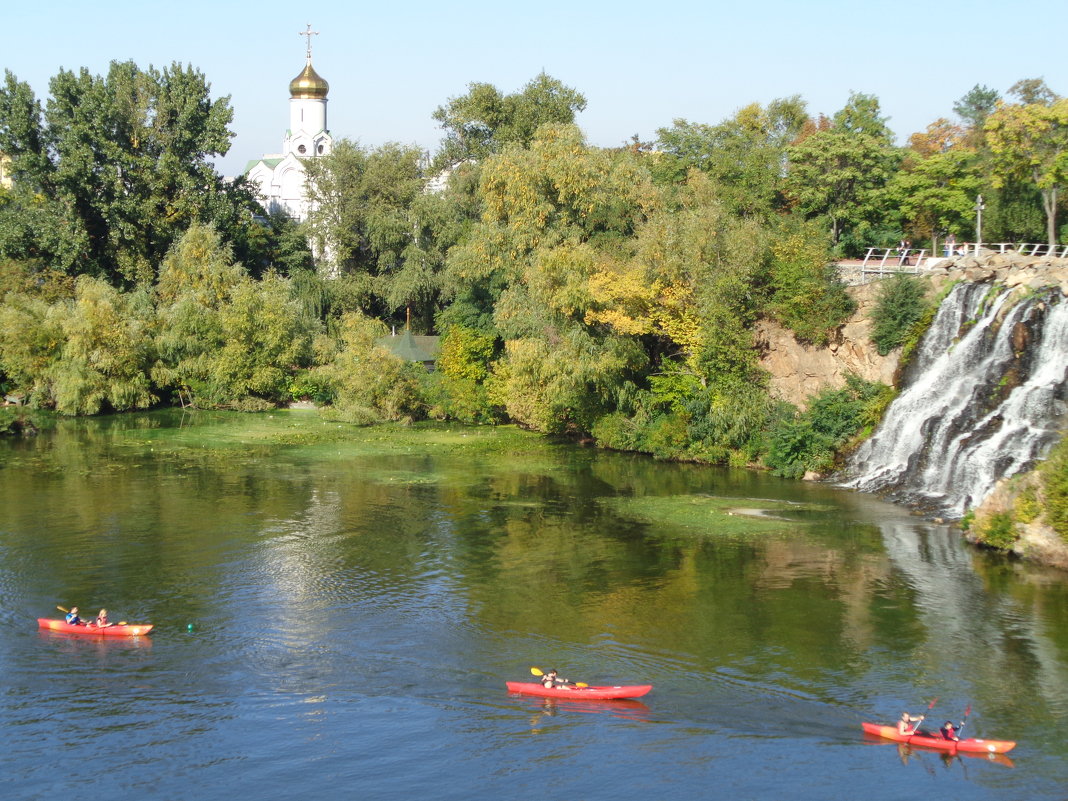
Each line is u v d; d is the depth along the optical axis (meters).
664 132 114.00
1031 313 59.44
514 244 88.19
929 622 40.22
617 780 28.52
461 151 130.88
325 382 100.88
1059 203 90.88
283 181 158.12
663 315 76.25
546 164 88.00
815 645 37.94
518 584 45.34
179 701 33.38
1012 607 41.84
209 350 104.31
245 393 103.75
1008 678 34.94
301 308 108.38
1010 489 50.59
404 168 128.00
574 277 77.56
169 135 118.94
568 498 62.66
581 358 77.69
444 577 46.34
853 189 102.38
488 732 31.34
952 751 29.89
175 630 39.62
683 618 40.88
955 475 58.56
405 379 97.19
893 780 28.44
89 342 97.75
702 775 28.72
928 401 63.28
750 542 52.06
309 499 62.19
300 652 37.44
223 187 128.25
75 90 115.62
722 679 35.00
